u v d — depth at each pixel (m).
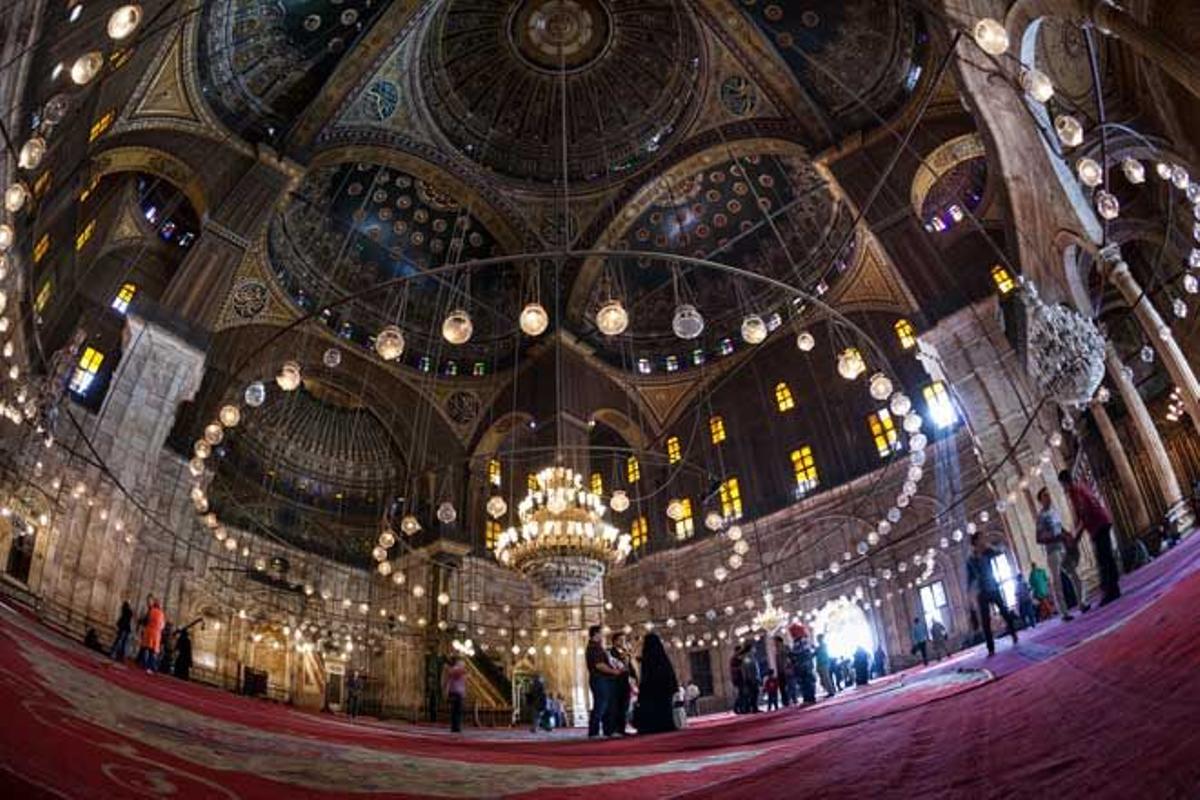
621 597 28.88
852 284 26.06
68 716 3.95
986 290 20.39
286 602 27.19
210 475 25.12
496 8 24.56
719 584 26.77
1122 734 2.43
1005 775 2.44
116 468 18.39
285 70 22.28
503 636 27.67
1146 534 14.24
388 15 22.02
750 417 28.34
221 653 24.55
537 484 19.66
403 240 29.17
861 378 25.66
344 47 22.70
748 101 24.28
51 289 18.28
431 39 24.12
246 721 7.54
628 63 26.03
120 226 21.28
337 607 28.52
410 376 29.41
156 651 14.79
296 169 22.81
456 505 28.77
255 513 28.30
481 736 14.77
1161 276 17.03
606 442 32.19
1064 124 8.05
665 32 24.75
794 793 2.98
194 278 20.97
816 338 27.39
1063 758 2.42
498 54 25.67
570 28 25.38
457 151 26.50
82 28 12.69
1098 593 13.95
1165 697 2.57
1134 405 13.51
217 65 20.48
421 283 30.06
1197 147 12.46
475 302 30.23
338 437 31.98
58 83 13.01
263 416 29.83
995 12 11.68
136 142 19.55
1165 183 14.70
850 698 10.99
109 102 16.95
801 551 25.25
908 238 21.41
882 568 22.98
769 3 22.22
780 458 27.00
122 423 18.77
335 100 22.88
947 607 21.17
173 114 20.16
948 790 2.45
